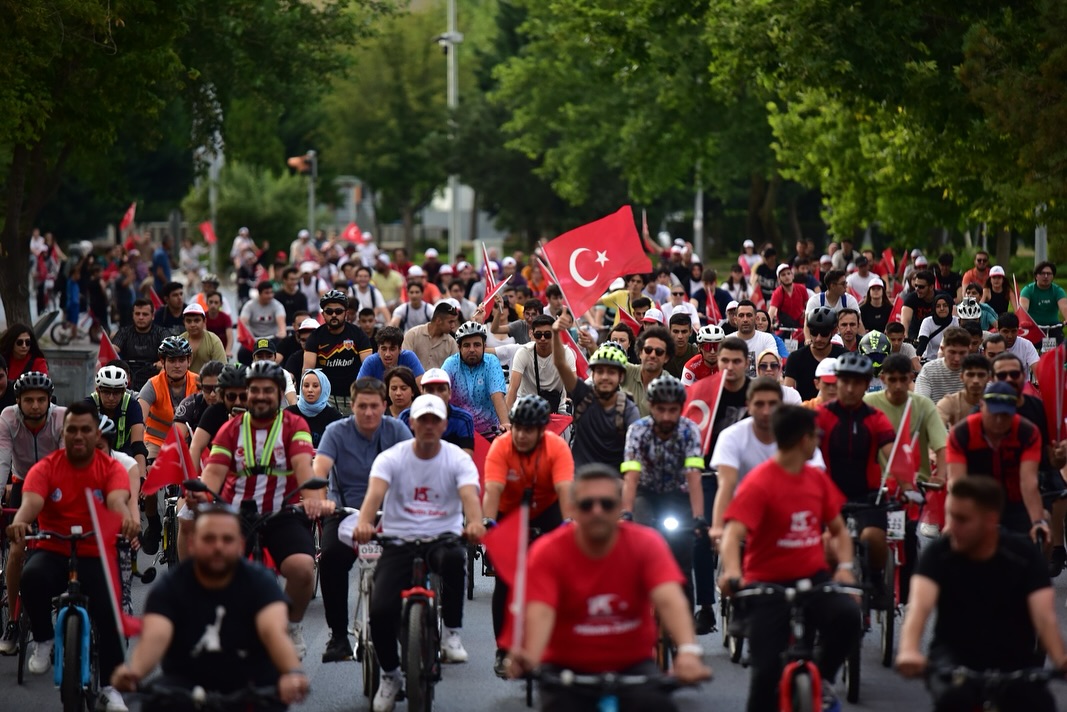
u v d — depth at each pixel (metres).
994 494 22.23
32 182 81.88
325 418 45.78
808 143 124.19
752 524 26.48
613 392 35.25
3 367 40.97
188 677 22.62
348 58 99.69
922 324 63.84
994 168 79.50
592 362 35.19
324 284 95.75
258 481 32.16
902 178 108.19
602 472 21.22
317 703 31.41
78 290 118.69
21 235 81.00
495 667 32.62
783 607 26.44
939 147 85.62
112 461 31.41
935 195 112.31
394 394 38.44
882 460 33.12
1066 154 67.94
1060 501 39.62
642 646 22.02
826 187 123.19
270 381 31.92
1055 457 37.16
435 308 53.59
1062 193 68.38
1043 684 22.16
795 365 46.69
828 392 37.22
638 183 170.62
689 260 106.69
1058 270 147.88
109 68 75.31
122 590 31.16
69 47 72.94
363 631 31.59
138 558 48.56
